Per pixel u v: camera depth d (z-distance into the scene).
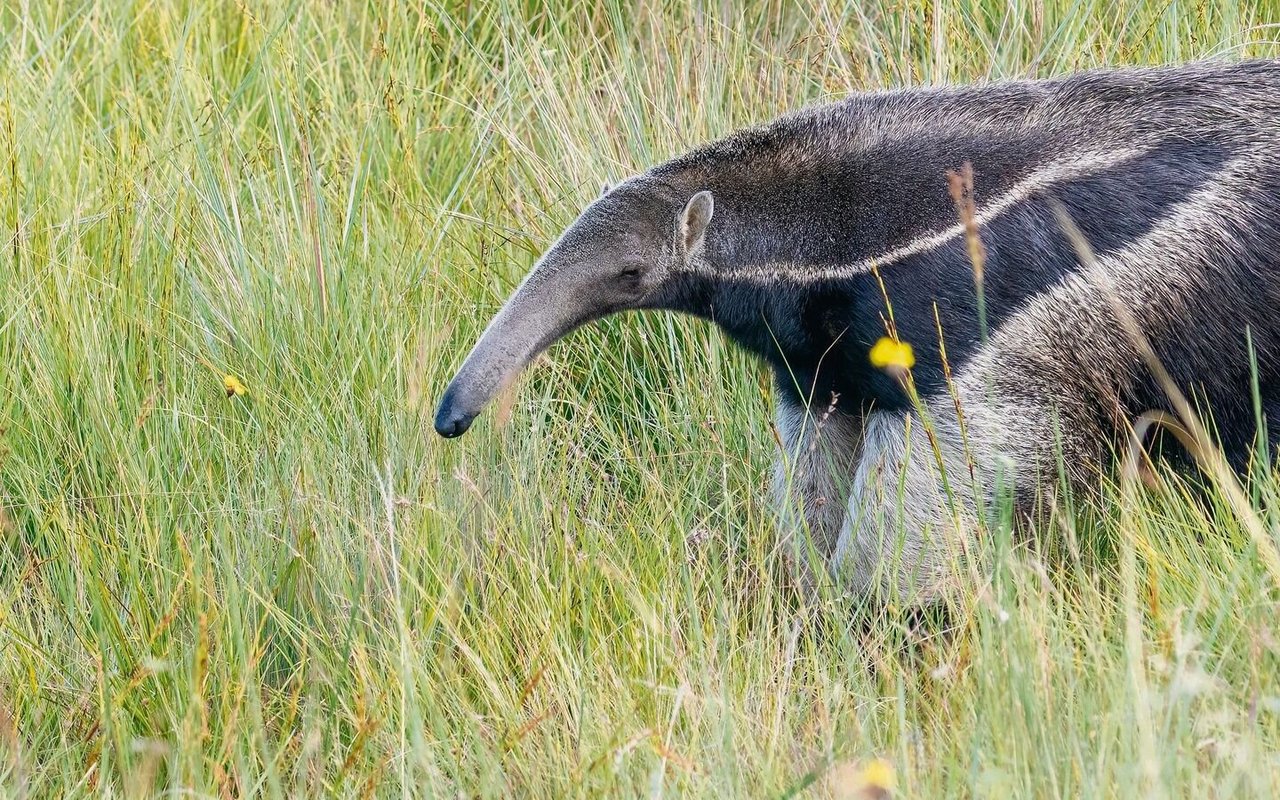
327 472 19.31
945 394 17.55
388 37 27.61
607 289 18.28
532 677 15.65
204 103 26.08
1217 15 23.98
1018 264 17.44
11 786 15.29
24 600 18.31
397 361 20.34
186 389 20.64
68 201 23.28
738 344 19.34
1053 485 17.89
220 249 22.38
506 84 26.03
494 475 19.73
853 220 17.84
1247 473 18.53
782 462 19.44
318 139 25.83
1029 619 14.65
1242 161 17.66
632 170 23.30
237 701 15.14
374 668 16.86
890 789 12.89
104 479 19.39
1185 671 13.50
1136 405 18.20
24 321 21.02
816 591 17.66
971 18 24.95
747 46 25.52
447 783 15.11
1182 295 17.59
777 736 14.91
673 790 14.12
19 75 25.86
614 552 18.16
